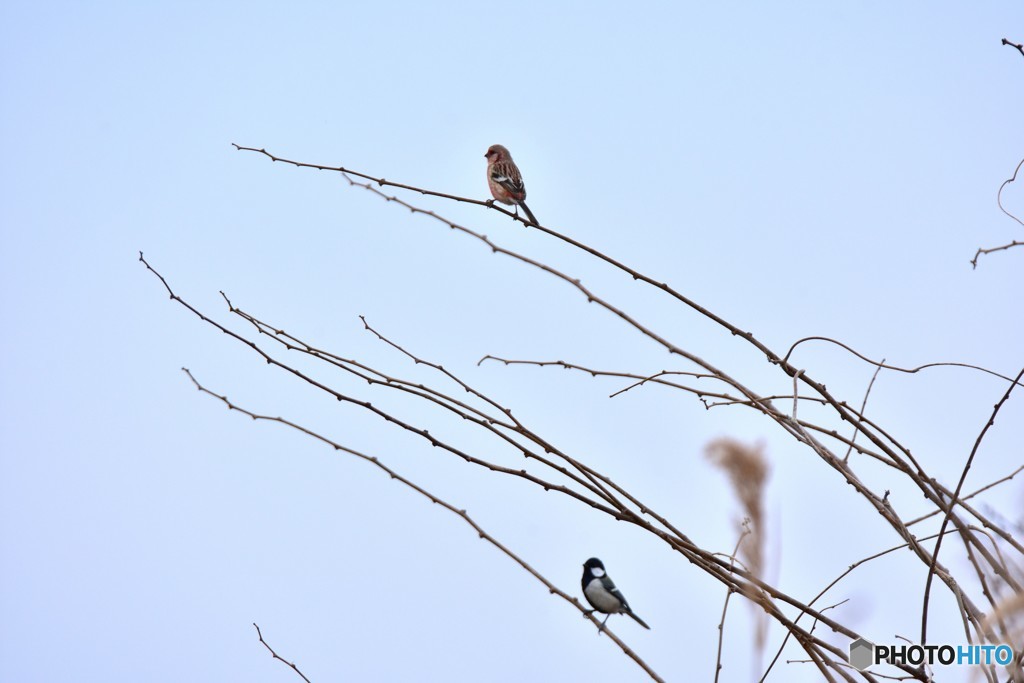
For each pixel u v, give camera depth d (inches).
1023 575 301.0
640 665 350.3
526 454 361.1
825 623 319.6
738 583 311.9
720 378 350.9
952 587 319.0
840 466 336.8
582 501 343.6
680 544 323.0
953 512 310.0
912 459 339.0
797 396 349.4
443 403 366.3
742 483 208.4
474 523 367.9
